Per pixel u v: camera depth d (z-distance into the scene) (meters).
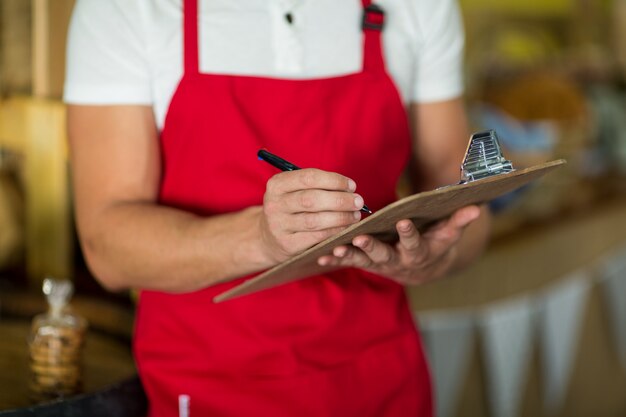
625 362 3.89
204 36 1.42
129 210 1.40
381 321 1.58
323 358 1.52
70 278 2.18
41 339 1.58
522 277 2.83
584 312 3.51
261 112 1.46
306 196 1.14
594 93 4.18
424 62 1.61
